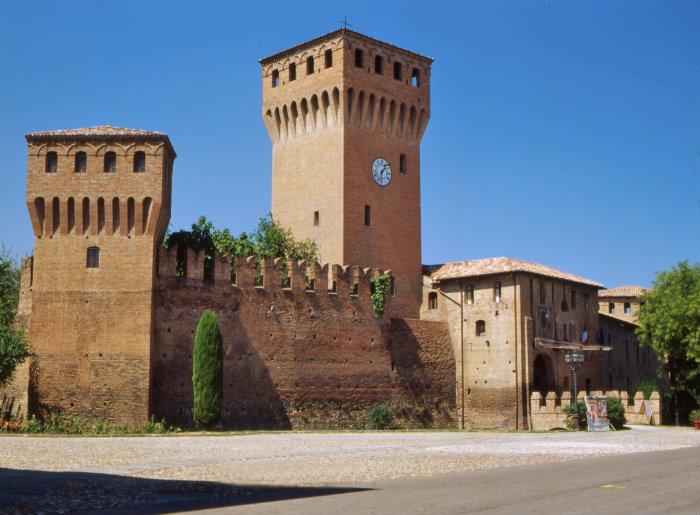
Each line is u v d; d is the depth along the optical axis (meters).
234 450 47.22
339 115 91.06
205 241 77.25
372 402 83.19
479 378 88.69
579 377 93.38
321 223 91.44
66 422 66.81
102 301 69.19
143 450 46.31
